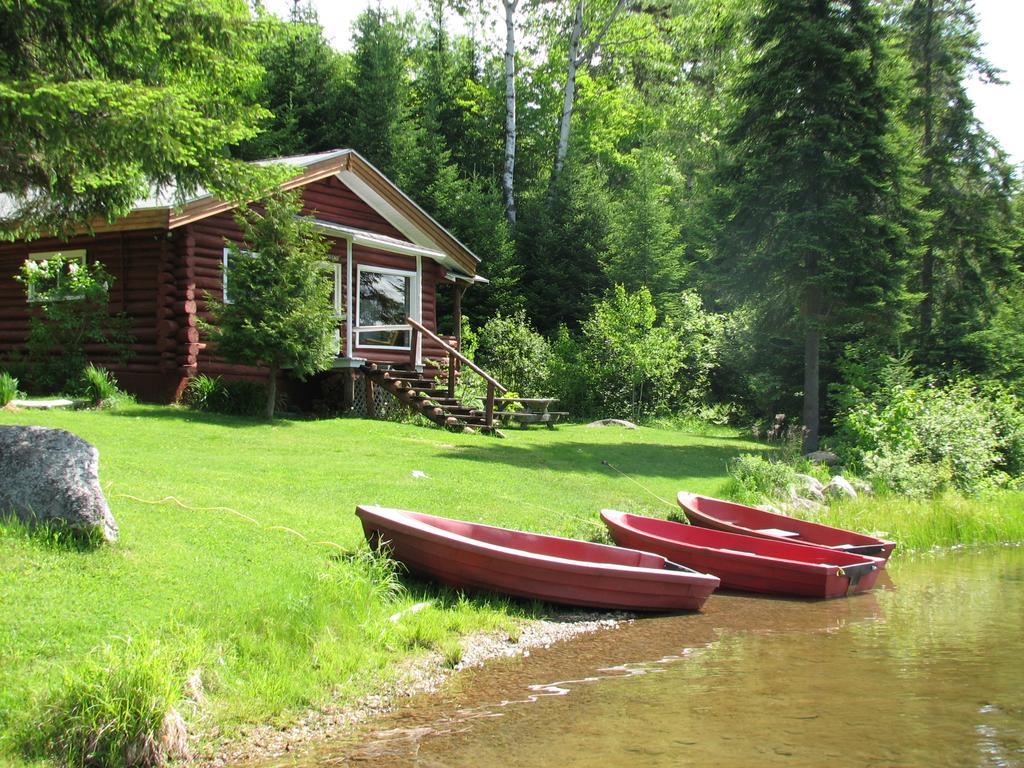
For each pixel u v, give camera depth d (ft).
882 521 46.19
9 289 64.08
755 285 67.82
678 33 131.85
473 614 25.03
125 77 31.60
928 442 58.29
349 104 124.47
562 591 27.07
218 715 17.29
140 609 19.83
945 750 17.34
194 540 25.12
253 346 50.57
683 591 28.71
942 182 81.00
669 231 111.14
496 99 137.49
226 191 33.50
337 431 52.11
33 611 18.74
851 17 65.21
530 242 115.85
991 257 81.10
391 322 72.79
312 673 19.48
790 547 35.14
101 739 15.11
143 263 57.88
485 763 16.29
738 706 19.71
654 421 87.56
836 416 73.05
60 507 22.56
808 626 27.78
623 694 20.40
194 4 30.50
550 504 38.55
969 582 35.91
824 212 62.69
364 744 17.13
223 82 34.53
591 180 118.11
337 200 67.51
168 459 37.35
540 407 80.43
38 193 34.58
